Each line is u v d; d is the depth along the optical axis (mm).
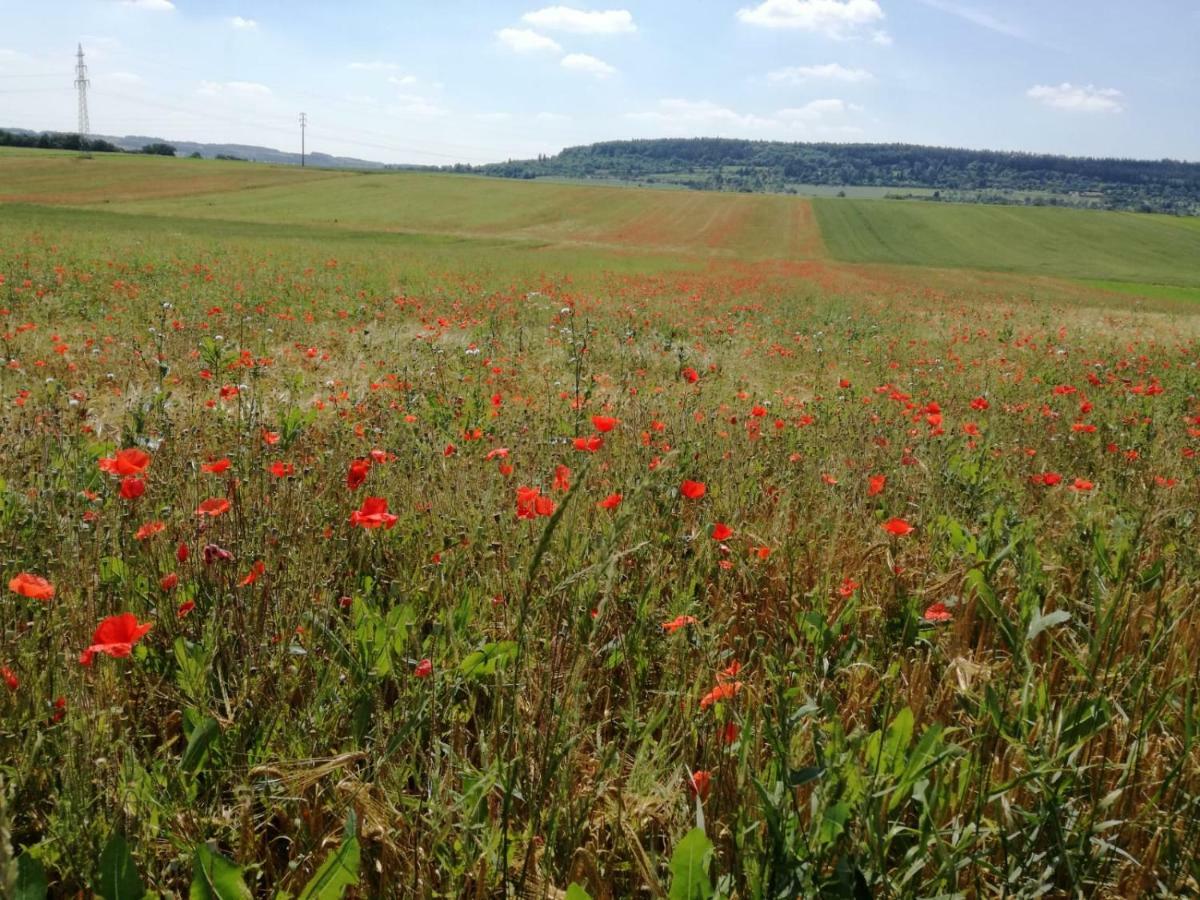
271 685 2445
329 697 2385
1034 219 88375
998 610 2834
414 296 17672
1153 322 24797
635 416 5766
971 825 1861
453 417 5840
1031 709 2406
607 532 2791
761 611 3156
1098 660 2551
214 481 3670
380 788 2010
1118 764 2246
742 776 2002
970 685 2592
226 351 7906
